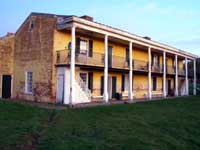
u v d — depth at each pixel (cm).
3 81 2128
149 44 2333
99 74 2103
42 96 1800
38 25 1900
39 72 1848
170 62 3281
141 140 822
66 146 716
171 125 1091
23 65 2055
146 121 1132
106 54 1817
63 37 1792
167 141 845
